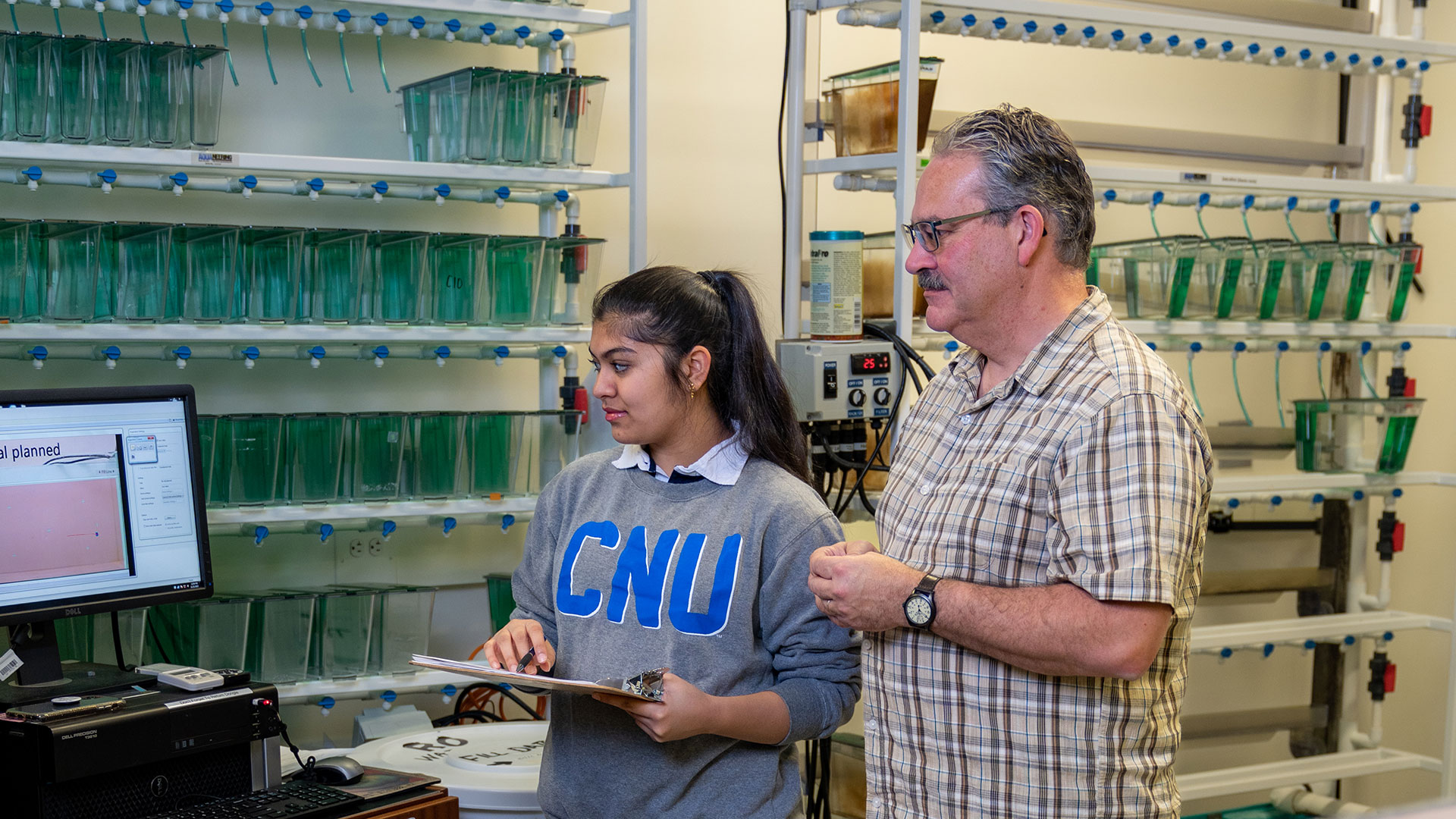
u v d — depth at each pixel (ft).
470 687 8.21
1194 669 11.15
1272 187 9.07
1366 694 11.25
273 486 7.41
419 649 7.83
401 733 7.33
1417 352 11.38
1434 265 11.19
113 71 6.98
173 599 5.57
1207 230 11.30
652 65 9.61
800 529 5.02
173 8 7.22
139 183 7.33
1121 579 3.74
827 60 10.06
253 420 7.32
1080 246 4.25
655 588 5.03
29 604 5.13
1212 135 10.60
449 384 9.11
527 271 7.93
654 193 9.66
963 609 3.93
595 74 9.35
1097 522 3.85
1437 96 11.15
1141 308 9.18
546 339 7.89
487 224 9.13
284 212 8.52
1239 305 9.45
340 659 7.60
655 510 5.21
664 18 9.63
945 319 4.33
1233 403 11.43
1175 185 8.88
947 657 4.21
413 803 5.22
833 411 7.50
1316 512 11.10
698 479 5.22
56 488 5.25
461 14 7.76
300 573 8.55
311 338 7.34
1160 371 4.06
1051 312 4.26
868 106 7.91
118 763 4.74
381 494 7.64
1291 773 9.84
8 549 5.09
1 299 6.78
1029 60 10.69
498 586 8.42
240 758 5.25
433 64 8.96
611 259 9.52
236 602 7.18
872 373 7.60
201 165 7.07
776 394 5.34
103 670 5.41
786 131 9.00
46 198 7.87
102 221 7.44
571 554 5.29
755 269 10.02
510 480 7.95
